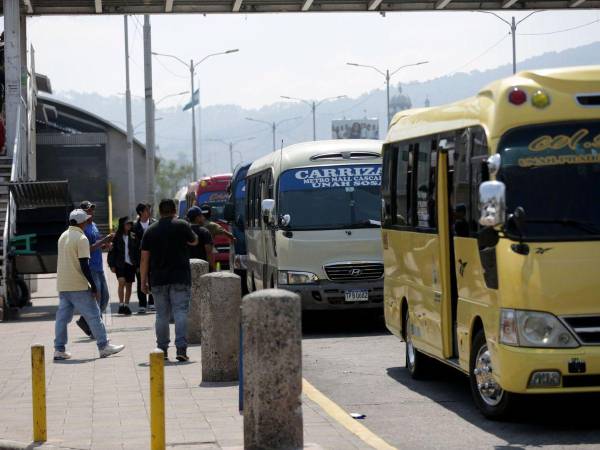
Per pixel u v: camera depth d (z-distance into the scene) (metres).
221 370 13.52
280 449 8.79
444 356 12.34
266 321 8.77
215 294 13.52
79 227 16.33
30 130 36.50
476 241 10.90
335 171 20.33
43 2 32.56
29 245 25.80
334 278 19.83
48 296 31.34
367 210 20.12
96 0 31.45
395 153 14.73
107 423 10.83
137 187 74.19
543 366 9.84
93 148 67.06
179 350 15.64
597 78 10.41
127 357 16.28
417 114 13.84
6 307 24.47
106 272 42.47
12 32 30.58
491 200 9.76
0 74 34.47
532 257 9.98
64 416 11.29
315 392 12.81
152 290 15.71
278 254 20.00
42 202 26.48
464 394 12.73
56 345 16.22
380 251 19.94
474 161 10.98
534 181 10.22
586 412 11.28
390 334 19.36
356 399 12.59
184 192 44.50
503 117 10.39
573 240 10.00
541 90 10.37
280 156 20.77
